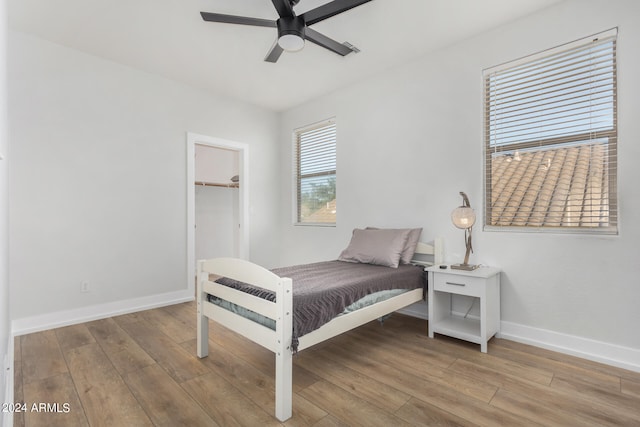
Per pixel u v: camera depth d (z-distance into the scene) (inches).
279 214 190.2
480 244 110.0
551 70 97.3
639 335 82.7
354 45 116.6
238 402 69.8
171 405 68.7
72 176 119.0
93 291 123.5
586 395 71.9
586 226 91.9
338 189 157.2
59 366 85.4
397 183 133.6
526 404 68.7
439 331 104.1
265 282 70.0
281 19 85.2
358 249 125.6
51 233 114.7
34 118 111.4
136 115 134.6
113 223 128.4
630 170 84.0
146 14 98.9
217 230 231.5
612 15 86.5
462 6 95.3
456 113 116.0
